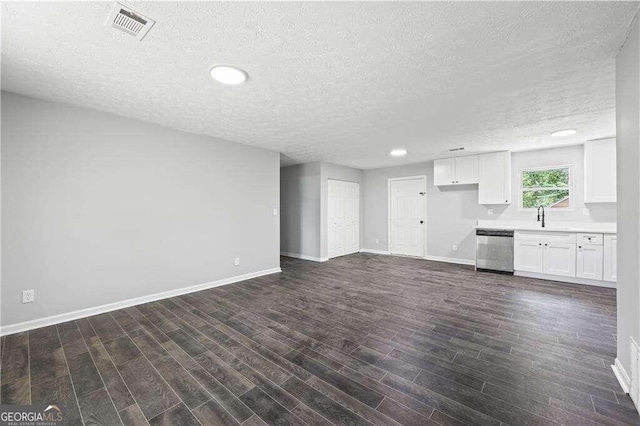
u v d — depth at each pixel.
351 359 2.12
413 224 6.52
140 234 3.36
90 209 2.98
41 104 2.68
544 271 4.39
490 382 1.84
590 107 2.84
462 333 2.54
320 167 6.10
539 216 4.87
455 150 4.89
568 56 1.90
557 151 4.68
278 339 2.44
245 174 4.51
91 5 1.43
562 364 2.04
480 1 1.39
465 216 5.71
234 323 2.78
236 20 1.55
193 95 2.58
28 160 2.62
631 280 1.64
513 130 3.66
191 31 1.65
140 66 2.06
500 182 5.00
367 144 4.46
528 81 2.28
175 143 3.66
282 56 1.92
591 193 4.16
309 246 6.31
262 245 4.78
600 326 2.67
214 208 4.10
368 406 1.62
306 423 1.50
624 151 1.72
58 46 1.80
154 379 1.88
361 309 3.14
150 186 3.44
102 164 3.06
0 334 2.50
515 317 2.90
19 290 2.59
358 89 2.44
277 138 4.12
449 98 2.62
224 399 1.69
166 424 1.50
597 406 1.61
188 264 3.81
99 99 2.69
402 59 1.96
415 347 2.30
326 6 1.43
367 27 1.61
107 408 1.62
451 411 1.58
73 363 2.07
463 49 1.83
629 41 1.63
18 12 1.47
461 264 5.64
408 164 6.50
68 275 2.85
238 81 2.29
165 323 2.78
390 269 5.21
